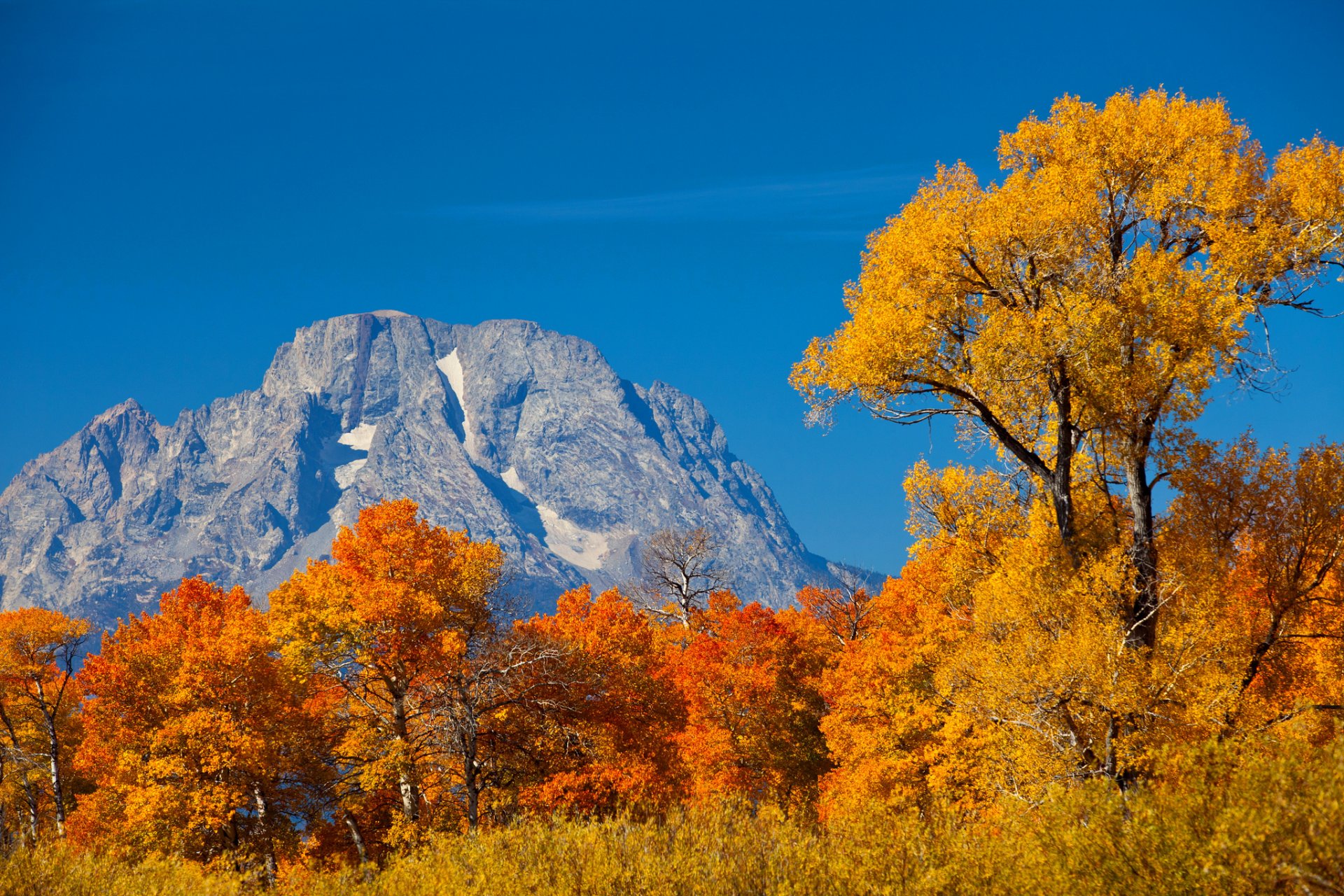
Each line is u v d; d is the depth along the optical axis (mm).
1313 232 12602
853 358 13836
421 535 24672
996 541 17766
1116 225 14219
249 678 25141
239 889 12094
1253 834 4781
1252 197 13492
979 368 13250
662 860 7414
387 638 23062
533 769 24875
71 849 11273
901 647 25141
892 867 6625
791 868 6988
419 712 23578
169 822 23641
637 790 24891
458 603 24562
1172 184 13305
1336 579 12781
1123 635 12250
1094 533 14469
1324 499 12875
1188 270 13156
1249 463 13680
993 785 12820
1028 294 13727
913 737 24156
